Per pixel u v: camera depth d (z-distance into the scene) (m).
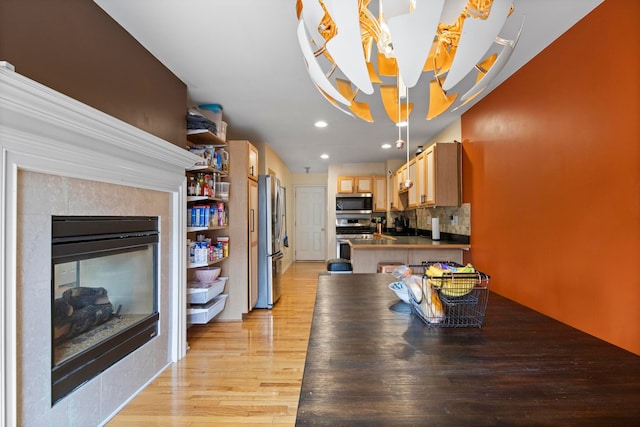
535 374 0.79
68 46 1.59
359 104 1.37
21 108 1.24
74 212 1.56
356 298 1.56
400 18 0.82
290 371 2.38
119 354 1.90
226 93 2.94
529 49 2.18
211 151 3.08
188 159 2.48
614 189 1.67
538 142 2.25
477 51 0.93
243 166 3.55
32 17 1.41
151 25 1.93
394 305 1.44
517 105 2.49
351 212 6.54
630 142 1.59
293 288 5.14
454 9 0.98
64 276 1.63
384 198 6.53
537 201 2.27
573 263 1.95
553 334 1.06
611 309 1.70
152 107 2.26
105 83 1.82
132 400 1.99
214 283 3.21
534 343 0.98
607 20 1.69
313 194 8.27
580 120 1.88
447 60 1.26
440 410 0.64
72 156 1.51
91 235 1.69
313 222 8.29
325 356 0.90
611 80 1.68
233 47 2.16
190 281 3.21
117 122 1.67
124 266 2.04
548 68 2.14
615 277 1.67
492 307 1.36
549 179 2.14
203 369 2.40
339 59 0.96
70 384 1.56
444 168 3.56
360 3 1.02
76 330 1.71
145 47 2.17
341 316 1.27
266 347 2.81
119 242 1.90
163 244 2.35
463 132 3.50
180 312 2.54
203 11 1.79
